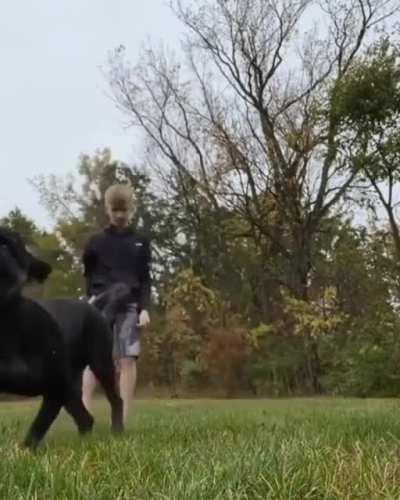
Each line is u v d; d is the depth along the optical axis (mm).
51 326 4910
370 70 22062
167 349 30234
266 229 31453
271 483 3197
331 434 5145
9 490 3168
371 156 22500
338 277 29094
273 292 31797
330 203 30203
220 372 28453
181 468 3564
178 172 33844
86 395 6715
